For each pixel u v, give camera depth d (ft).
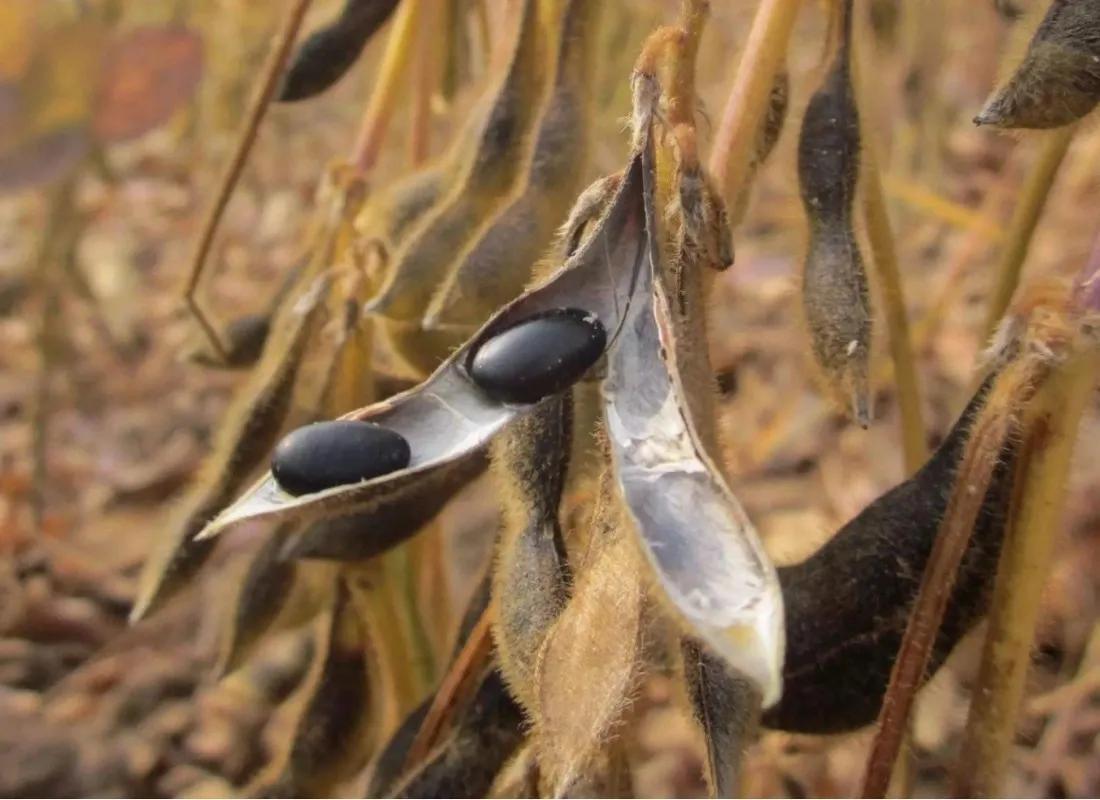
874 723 0.50
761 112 0.46
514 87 0.57
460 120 0.70
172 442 1.58
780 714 0.50
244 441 0.63
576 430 0.48
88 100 0.79
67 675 1.27
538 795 0.53
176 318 1.76
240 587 0.68
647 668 0.42
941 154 1.38
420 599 0.68
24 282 1.77
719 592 0.37
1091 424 1.10
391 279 0.57
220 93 1.61
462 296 0.54
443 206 0.58
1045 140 0.58
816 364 0.51
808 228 0.52
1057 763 0.88
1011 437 0.47
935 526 0.49
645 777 1.01
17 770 1.13
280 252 1.86
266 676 0.92
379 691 0.68
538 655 0.43
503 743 0.55
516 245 0.54
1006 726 0.49
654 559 0.38
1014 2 0.51
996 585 0.48
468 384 0.44
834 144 0.51
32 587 1.35
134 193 2.00
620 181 0.43
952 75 1.30
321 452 0.43
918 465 0.63
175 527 0.64
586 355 0.43
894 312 0.60
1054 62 0.42
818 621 0.49
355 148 0.65
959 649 0.63
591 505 0.48
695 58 0.42
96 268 1.83
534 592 0.46
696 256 0.43
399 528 0.60
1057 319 0.44
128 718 1.20
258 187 1.94
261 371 0.64
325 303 0.62
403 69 0.63
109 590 1.36
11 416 1.64
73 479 1.53
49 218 1.44
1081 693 0.87
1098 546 0.99
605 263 0.43
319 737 0.67
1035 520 0.47
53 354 1.47
